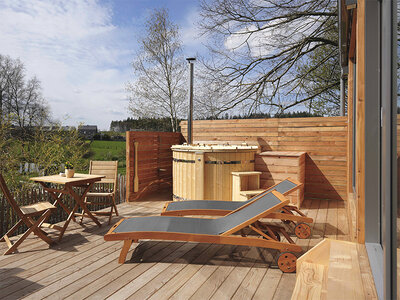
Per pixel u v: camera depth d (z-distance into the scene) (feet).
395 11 3.83
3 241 11.80
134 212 16.71
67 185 12.32
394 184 4.00
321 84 34.47
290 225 14.11
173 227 9.75
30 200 16.06
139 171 20.45
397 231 3.80
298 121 20.85
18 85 41.93
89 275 8.78
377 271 5.18
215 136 23.90
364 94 6.86
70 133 27.45
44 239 11.28
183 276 8.73
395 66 3.85
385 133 4.12
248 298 7.50
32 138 25.20
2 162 22.04
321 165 20.24
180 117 45.78
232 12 33.68
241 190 16.66
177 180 18.83
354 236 8.27
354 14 8.80
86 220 15.17
